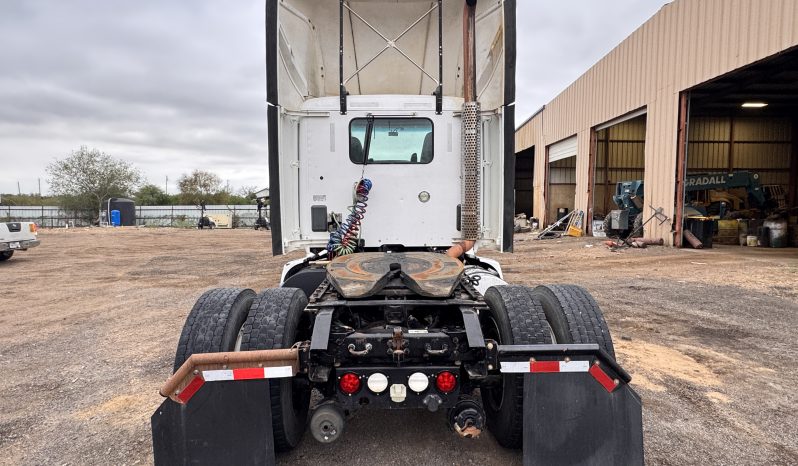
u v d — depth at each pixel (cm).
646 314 628
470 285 317
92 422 334
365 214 432
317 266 396
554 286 294
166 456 214
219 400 215
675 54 1370
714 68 1209
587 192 1966
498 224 429
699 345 492
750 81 1577
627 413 219
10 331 592
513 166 396
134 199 4438
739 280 852
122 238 2289
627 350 475
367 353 232
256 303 263
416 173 432
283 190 414
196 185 5503
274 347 239
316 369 232
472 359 239
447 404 233
